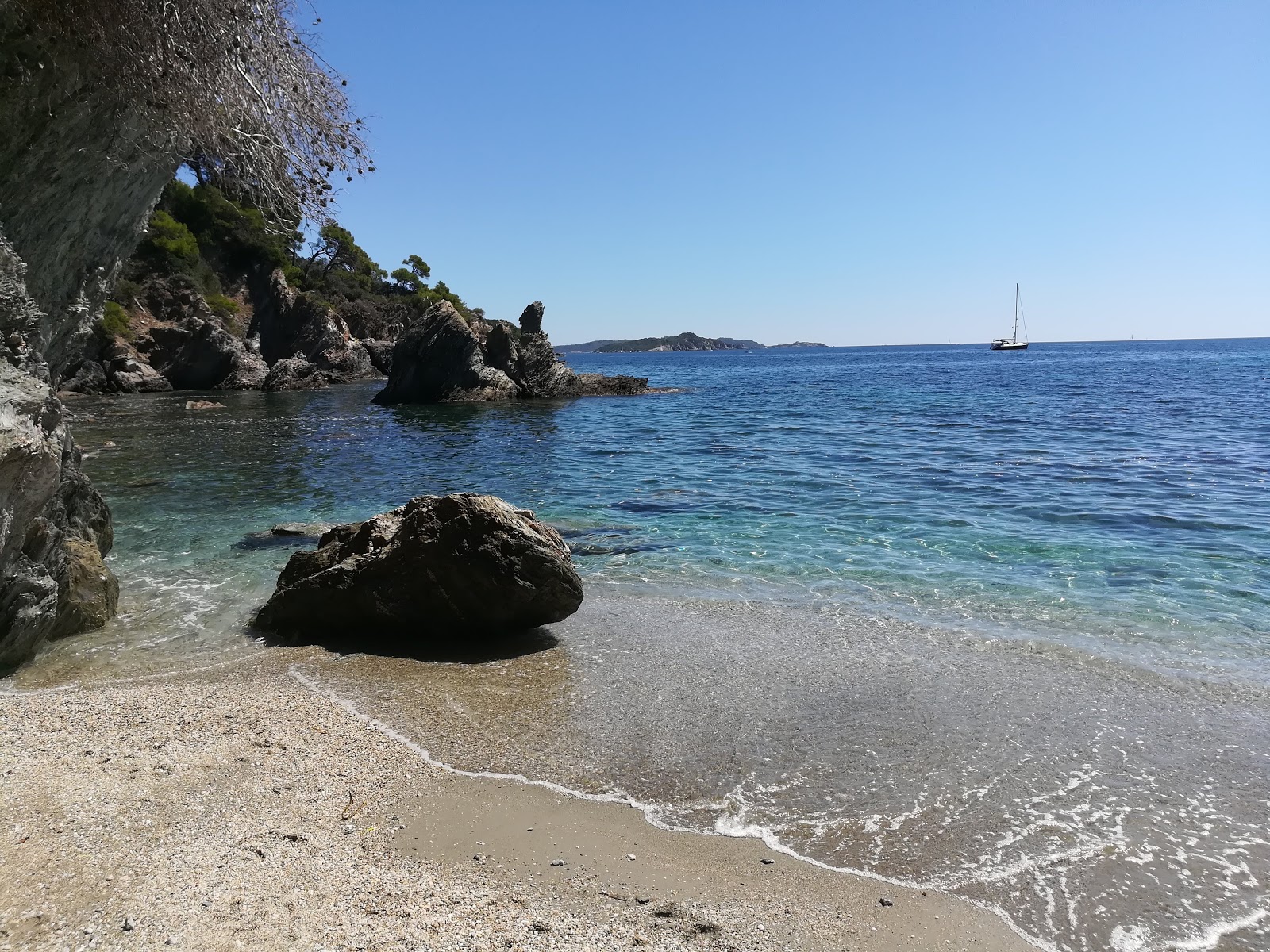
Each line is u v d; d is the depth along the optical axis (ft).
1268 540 43.91
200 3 27.53
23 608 28.07
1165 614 32.83
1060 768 20.95
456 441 105.91
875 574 39.40
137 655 29.73
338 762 21.04
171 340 216.95
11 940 12.96
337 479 73.00
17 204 29.96
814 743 22.49
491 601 30.60
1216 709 24.27
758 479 69.10
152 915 13.92
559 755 21.84
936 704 24.89
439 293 333.62
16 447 23.32
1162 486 61.16
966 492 60.44
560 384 197.77
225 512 57.00
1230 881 16.47
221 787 19.20
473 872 16.47
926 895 16.11
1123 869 16.87
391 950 13.56
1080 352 594.24
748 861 17.21
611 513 55.47
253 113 30.14
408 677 27.58
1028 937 14.94
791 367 410.11
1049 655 28.71
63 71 29.19
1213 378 223.71
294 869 15.92
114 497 63.00
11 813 17.06
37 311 27.37
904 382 240.94
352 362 252.21
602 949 14.10
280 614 32.24
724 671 27.76
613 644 30.66
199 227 255.70
